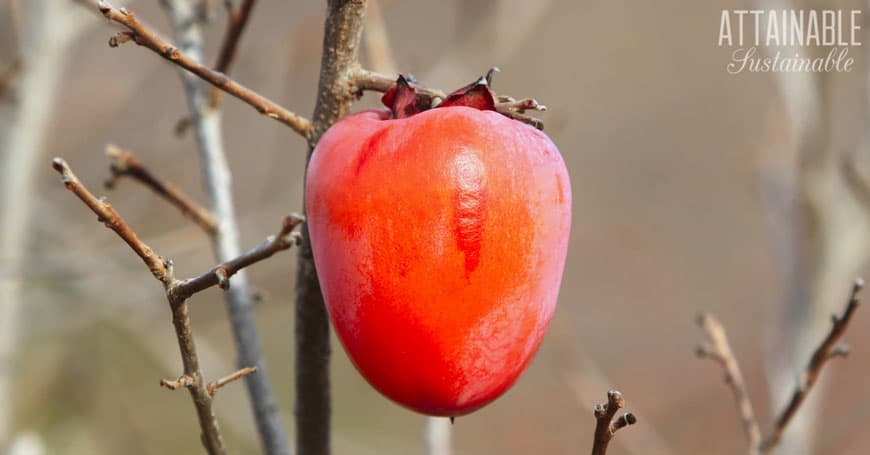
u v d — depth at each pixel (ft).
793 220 3.71
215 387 2.43
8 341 3.54
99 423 5.27
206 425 2.44
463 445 7.41
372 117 2.44
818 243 3.59
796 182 3.65
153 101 5.20
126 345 5.39
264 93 4.06
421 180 2.35
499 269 2.36
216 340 5.78
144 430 5.40
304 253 2.53
